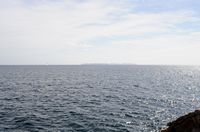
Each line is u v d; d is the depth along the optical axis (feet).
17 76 377.50
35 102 145.79
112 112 121.39
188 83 304.09
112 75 439.22
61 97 169.27
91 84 270.67
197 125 35.04
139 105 142.41
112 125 96.84
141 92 202.80
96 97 171.94
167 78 387.34
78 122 100.27
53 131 87.20
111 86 249.96
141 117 111.45
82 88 230.07
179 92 209.26
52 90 209.77
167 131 38.04
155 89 228.02
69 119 105.19
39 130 87.97
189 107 139.95
